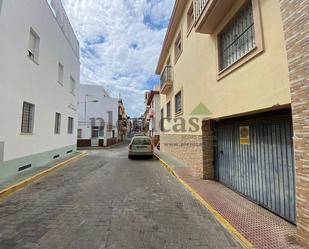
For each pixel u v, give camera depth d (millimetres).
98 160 11727
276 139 3955
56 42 10844
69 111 13719
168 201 4645
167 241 2932
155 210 4098
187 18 8852
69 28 13344
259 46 3811
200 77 7039
